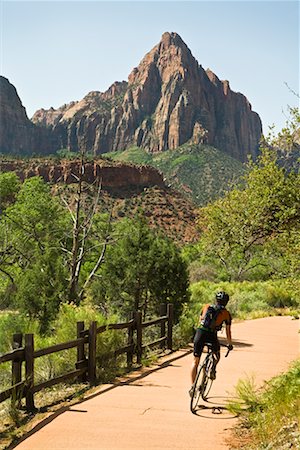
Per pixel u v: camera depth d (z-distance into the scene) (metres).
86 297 25.00
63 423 7.92
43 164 139.12
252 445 6.71
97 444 6.91
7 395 8.28
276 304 31.34
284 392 8.37
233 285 37.28
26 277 22.27
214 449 6.70
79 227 29.84
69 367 11.95
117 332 12.62
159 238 21.56
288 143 13.87
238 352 15.55
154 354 14.71
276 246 14.27
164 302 20.30
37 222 43.88
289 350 16.09
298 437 6.16
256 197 13.81
